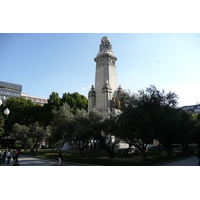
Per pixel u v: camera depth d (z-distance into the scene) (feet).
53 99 254.06
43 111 256.52
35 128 168.14
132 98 91.20
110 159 93.97
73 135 103.91
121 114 88.22
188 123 129.80
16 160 80.84
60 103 253.65
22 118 259.19
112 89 166.91
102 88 162.50
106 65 171.32
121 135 84.58
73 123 106.52
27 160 96.07
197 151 68.39
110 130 100.78
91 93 172.24
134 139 88.84
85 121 104.68
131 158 99.25
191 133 159.53
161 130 98.37
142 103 83.30
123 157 104.22
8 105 267.18
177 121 101.24
